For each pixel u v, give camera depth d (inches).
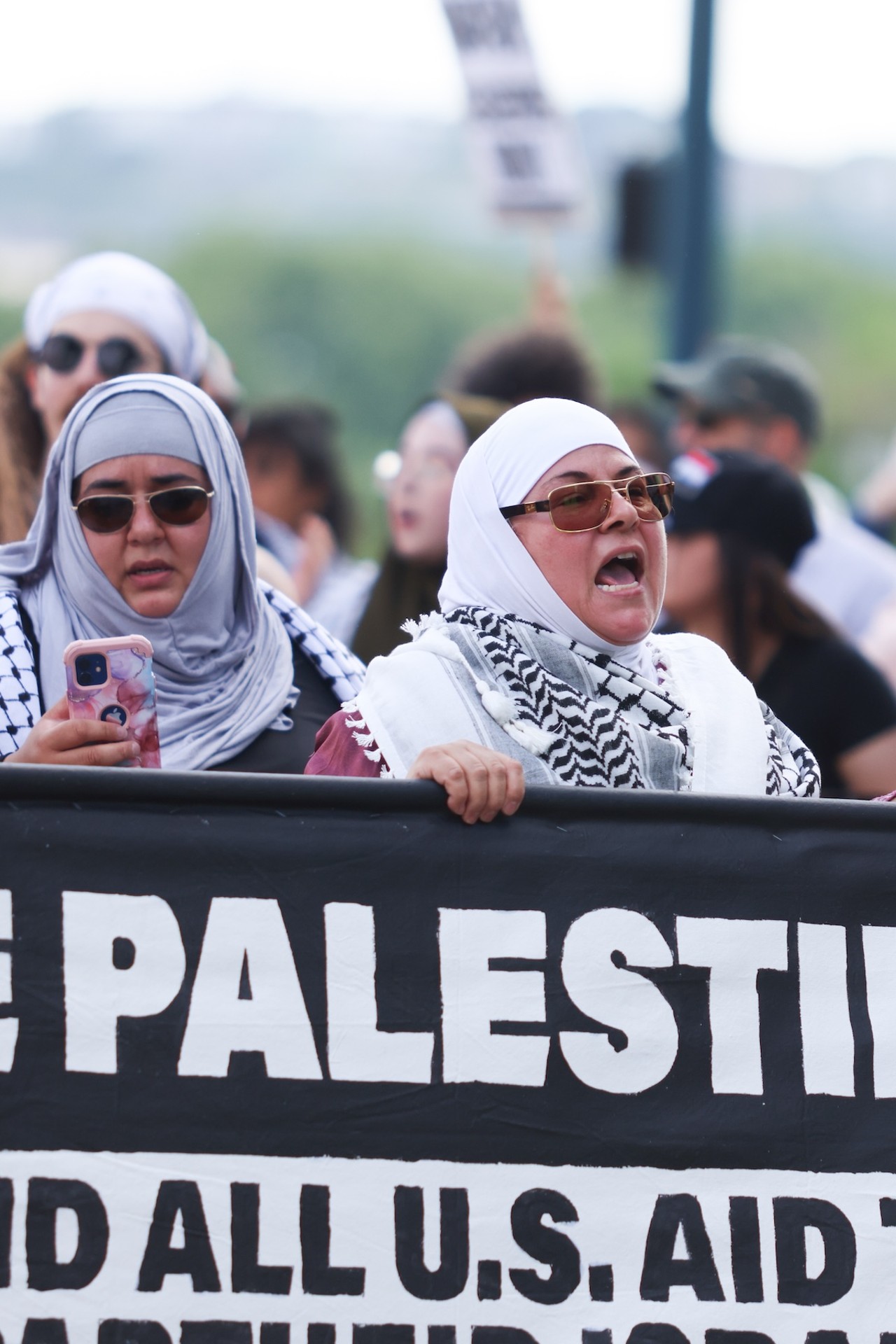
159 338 358.9
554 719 227.6
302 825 203.9
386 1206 196.9
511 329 450.6
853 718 348.5
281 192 5561.0
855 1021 205.9
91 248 4084.6
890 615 462.9
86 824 201.8
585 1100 201.3
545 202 655.8
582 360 442.6
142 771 202.5
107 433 257.1
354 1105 198.8
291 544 502.9
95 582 257.4
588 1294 196.5
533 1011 202.8
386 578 394.6
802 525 354.3
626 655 240.8
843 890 208.5
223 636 267.6
